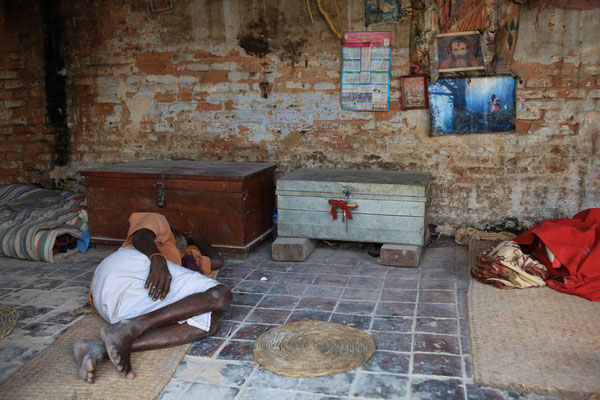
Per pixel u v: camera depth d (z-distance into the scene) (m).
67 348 3.00
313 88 5.27
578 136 4.70
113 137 5.88
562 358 2.77
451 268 4.30
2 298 3.81
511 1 4.65
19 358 2.93
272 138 5.46
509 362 2.74
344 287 3.94
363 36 5.04
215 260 4.28
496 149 4.91
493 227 5.03
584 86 4.62
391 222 4.43
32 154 6.10
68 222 5.01
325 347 2.96
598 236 3.90
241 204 4.46
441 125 4.98
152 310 2.99
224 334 3.19
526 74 4.74
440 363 2.80
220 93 5.52
